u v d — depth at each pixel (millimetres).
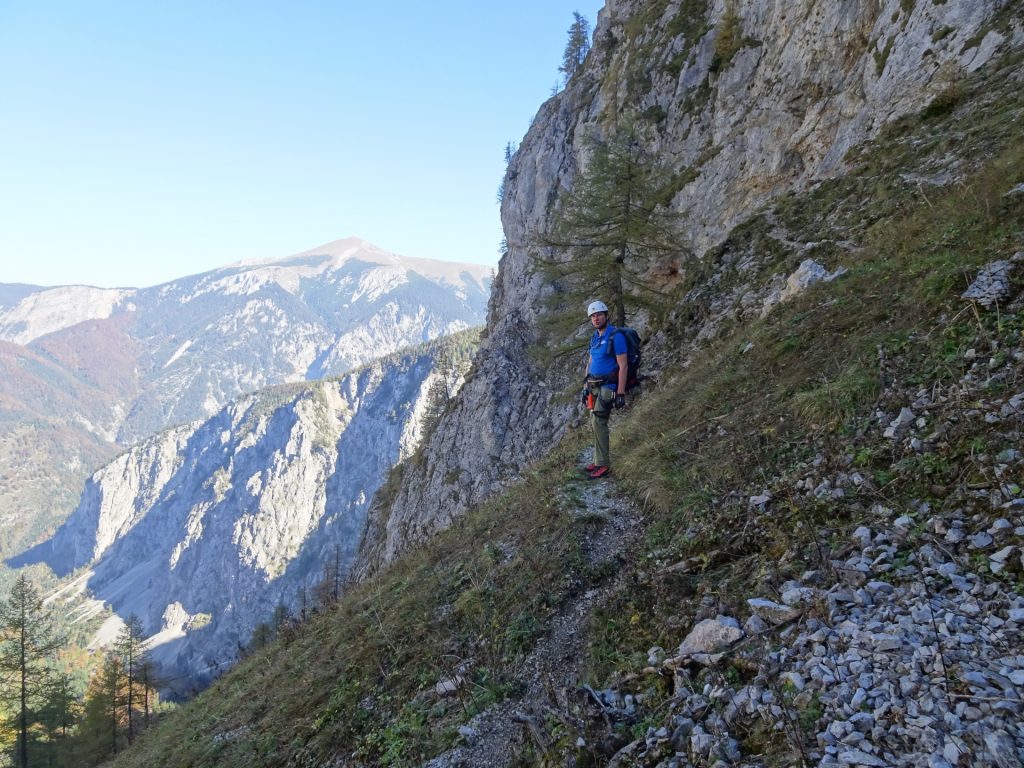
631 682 3830
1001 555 3057
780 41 24438
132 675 45531
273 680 9625
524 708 4379
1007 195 6770
